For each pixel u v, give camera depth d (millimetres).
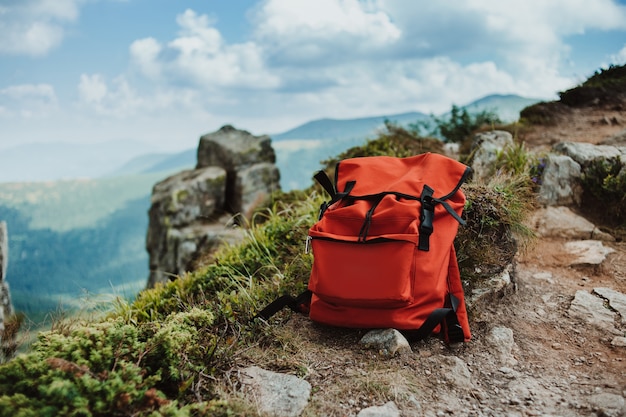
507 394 2516
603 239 4633
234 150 15500
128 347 2443
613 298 3521
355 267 2830
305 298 3264
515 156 5562
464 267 3582
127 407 1984
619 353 2865
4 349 3207
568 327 3236
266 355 2846
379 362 2717
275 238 4961
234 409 2252
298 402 2352
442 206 3059
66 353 2260
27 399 1857
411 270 2807
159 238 14094
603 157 5344
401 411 2330
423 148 7762
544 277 4004
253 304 3514
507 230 3885
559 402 2414
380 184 3332
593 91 9516
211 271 4750
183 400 2340
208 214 14477
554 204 5156
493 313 3361
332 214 3057
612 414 2230
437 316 2807
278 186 15664
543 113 8992
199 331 2908
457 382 2584
